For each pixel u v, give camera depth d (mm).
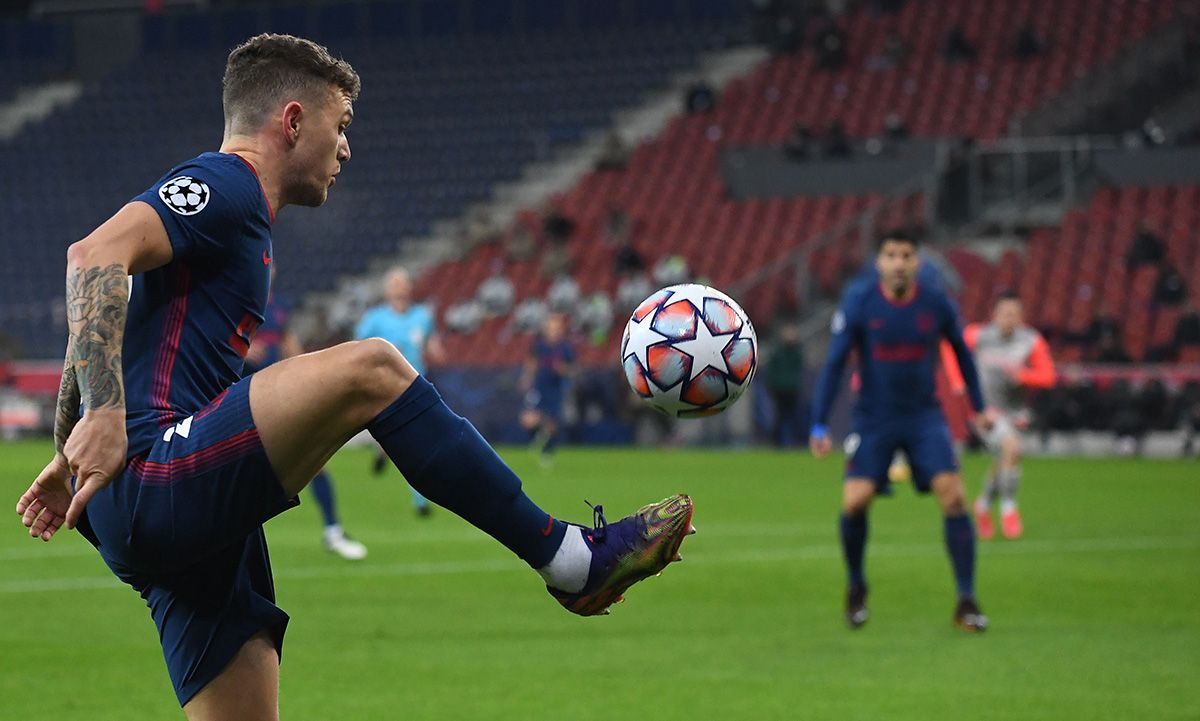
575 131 136250
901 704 24922
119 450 13445
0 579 40625
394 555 46125
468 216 130250
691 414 16469
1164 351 94062
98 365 13398
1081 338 95438
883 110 123062
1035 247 105250
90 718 23922
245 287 14688
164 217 13922
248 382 13859
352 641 31203
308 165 15227
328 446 13891
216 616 14867
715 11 145875
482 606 36125
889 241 33031
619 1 148750
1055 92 119562
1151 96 119375
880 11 135375
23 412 115000
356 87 15734
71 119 153375
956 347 34312
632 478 74812
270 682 15141
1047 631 32531
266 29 158875
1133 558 45250
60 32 164625
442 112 142875
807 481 73438
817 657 29453
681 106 135750
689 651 30172
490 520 13992
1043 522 56031
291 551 47219
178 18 161625
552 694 25797
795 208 115438
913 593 38281
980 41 128000
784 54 134125
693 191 120562
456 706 24781
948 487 32906
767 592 38406
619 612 35250
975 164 110375
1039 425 94188
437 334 113250
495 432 104062
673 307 16359
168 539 13898
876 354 33344
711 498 64500
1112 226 106000
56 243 138500
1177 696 25531
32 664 28609
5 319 125812
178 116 151250
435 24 154375
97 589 38750
